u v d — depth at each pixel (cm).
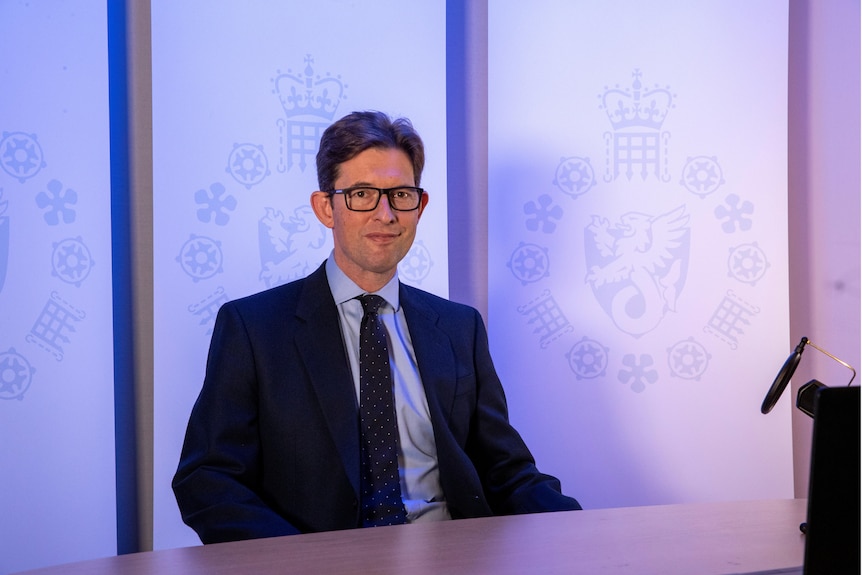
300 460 181
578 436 264
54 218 223
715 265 270
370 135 188
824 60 279
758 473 272
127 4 228
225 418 179
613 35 265
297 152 241
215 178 234
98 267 227
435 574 109
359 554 120
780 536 131
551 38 262
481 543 126
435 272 251
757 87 272
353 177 188
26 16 219
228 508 163
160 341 229
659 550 122
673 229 268
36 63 221
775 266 273
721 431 271
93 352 226
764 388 272
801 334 280
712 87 270
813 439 95
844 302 279
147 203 231
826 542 95
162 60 229
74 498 224
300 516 180
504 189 260
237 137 236
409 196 192
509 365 260
